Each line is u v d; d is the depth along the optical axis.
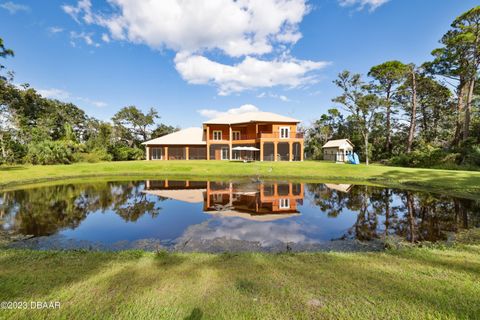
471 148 20.17
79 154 29.38
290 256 3.89
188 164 22.03
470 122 23.73
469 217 7.24
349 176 16.05
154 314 2.32
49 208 8.45
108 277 3.05
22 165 22.36
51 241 5.12
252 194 11.21
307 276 3.09
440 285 2.86
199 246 4.79
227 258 3.78
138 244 4.93
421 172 15.82
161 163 23.22
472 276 3.10
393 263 3.56
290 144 28.28
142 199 10.06
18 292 2.68
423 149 23.19
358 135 39.84
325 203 9.38
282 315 2.30
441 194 10.81
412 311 2.36
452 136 27.17
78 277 3.05
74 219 7.04
